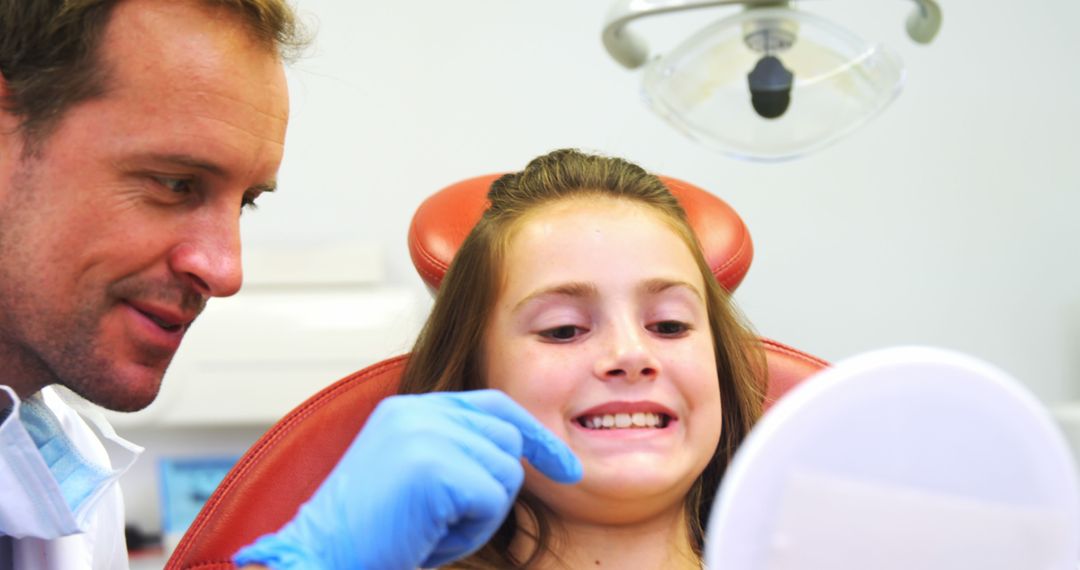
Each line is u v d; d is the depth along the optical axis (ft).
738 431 3.61
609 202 3.43
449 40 6.98
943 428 1.77
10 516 2.97
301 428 3.66
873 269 7.11
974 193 7.11
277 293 6.53
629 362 3.02
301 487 3.58
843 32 3.46
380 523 2.23
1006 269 7.15
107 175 2.74
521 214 3.43
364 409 3.73
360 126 7.00
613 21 3.59
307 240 7.04
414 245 3.93
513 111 7.02
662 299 3.21
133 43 2.70
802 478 1.73
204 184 2.85
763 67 3.48
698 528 3.48
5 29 2.72
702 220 3.95
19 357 2.98
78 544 3.57
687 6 3.46
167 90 2.72
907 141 7.07
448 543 2.38
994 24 7.06
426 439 2.28
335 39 6.97
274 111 2.92
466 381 3.50
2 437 2.83
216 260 2.86
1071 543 1.81
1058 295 7.17
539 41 6.99
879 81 3.53
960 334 7.17
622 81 7.00
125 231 2.78
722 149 3.69
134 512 6.59
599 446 3.05
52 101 2.71
